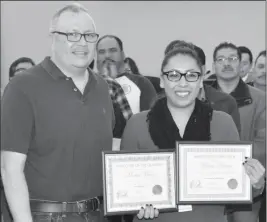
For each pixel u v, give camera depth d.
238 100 3.43
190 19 5.74
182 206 2.05
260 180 2.05
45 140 2.01
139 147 2.13
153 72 5.79
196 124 2.09
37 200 2.05
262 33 5.65
